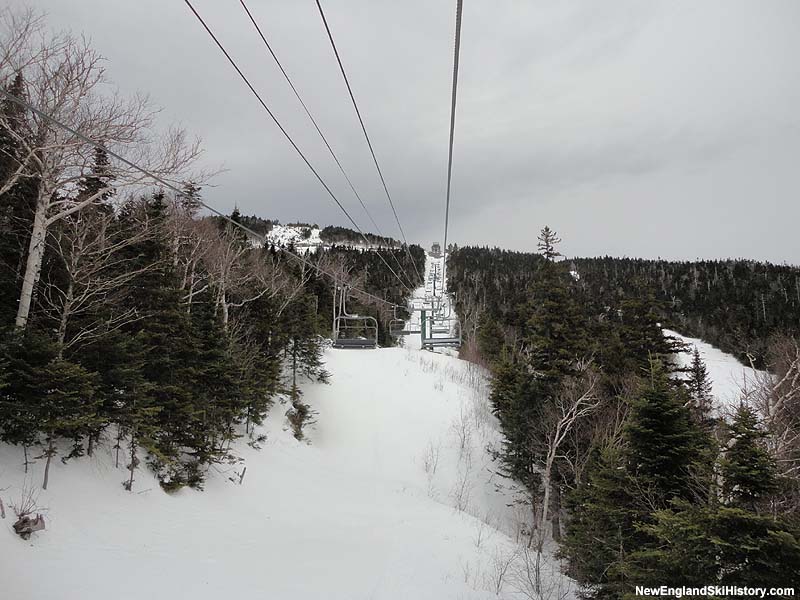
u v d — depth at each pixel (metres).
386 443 29.81
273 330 30.66
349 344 42.75
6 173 13.34
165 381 16.36
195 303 24.41
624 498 12.27
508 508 25.30
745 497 8.27
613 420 22.59
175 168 14.74
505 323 60.06
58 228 14.22
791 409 17.42
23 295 11.95
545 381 26.53
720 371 48.06
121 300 16.11
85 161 13.17
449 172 10.98
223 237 32.62
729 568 7.66
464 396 35.97
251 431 24.61
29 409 10.16
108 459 13.98
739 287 102.00
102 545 10.06
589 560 13.47
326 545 14.02
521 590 13.09
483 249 178.00
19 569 7.99
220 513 15.06
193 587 9.29
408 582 11.73
